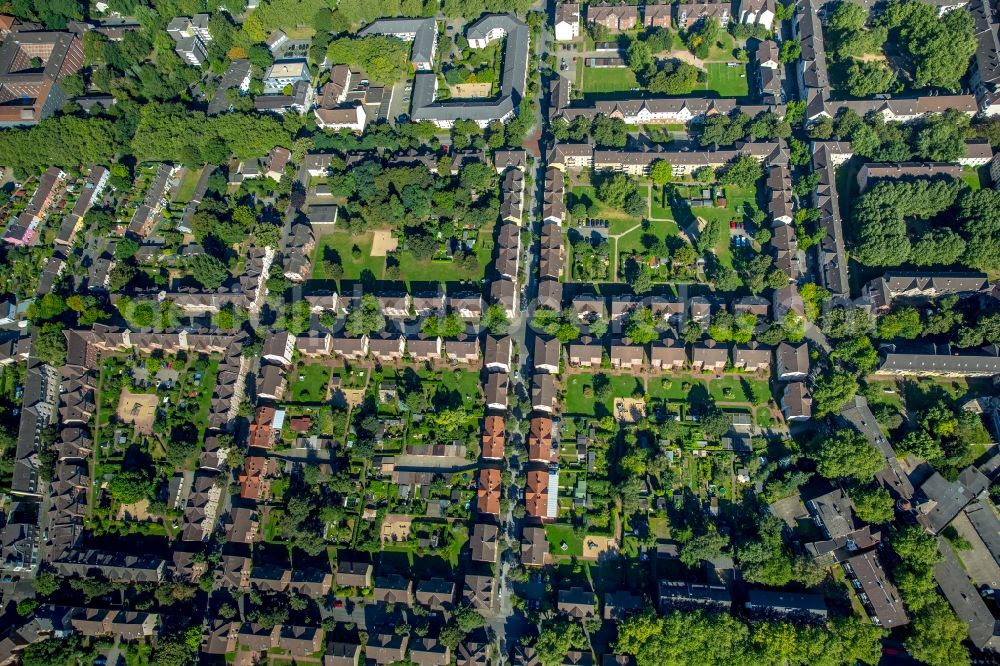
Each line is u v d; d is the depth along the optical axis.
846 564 170.00
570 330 196.12
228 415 196.50
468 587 174.62
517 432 193.62
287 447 197.00
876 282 193.38
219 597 183.50
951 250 190.00
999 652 157.25
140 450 199.38
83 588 182.75
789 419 186.62
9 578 188.75
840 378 180.25
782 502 179.00
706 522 175.62
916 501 173.38
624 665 164.88
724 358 190.75
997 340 181.38
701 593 167.88
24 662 174.75
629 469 183.00
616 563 178.00
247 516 186.88
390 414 197.75
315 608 180.75
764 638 159.50
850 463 171.88
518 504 183.25
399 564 183.50
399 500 188.88
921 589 159.88
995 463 175.62
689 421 189.38
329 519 185.12
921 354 183.62
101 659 179.50
